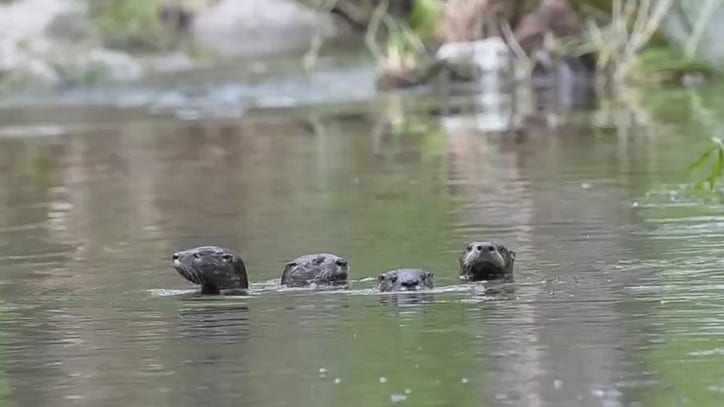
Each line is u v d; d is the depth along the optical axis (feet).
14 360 55.93
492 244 69.10
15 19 234.79
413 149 126.52
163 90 196.34
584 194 95.71
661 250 74.59
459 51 193.16
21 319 63.77
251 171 117.08
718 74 181.37
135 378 52.39
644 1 185.88
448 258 75.36
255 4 256.93
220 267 68.74
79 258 80.18
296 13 256.32
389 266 73.77
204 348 56.54
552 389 48.65
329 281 69.56
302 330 59.11
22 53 213.46
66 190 110.52
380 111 162.61
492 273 69.31
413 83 190.29
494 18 200.95
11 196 108.47
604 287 65.67
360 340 56.85
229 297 67.00
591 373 50.49
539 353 53.52
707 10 179.83
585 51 188.44
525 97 171.63
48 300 68.13
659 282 66.33
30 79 207.51
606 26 198.59
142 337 59.06
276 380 51.29
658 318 58.75
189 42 249.96
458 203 94.63
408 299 64.69
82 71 210.38
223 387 50.62
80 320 63.05
